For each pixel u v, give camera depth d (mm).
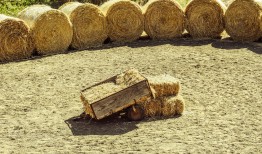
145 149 18656
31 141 19781
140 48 35406
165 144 19094
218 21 38125
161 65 30469
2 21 33125
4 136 20406
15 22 33500
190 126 21078
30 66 31641
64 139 19953
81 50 35906
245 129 20500
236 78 27562
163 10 37906
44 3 49000
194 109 23234
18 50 33781
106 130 20953
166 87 22609
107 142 19516
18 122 22031
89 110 21938
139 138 19844
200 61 31172
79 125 21625
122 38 37688
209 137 19719
